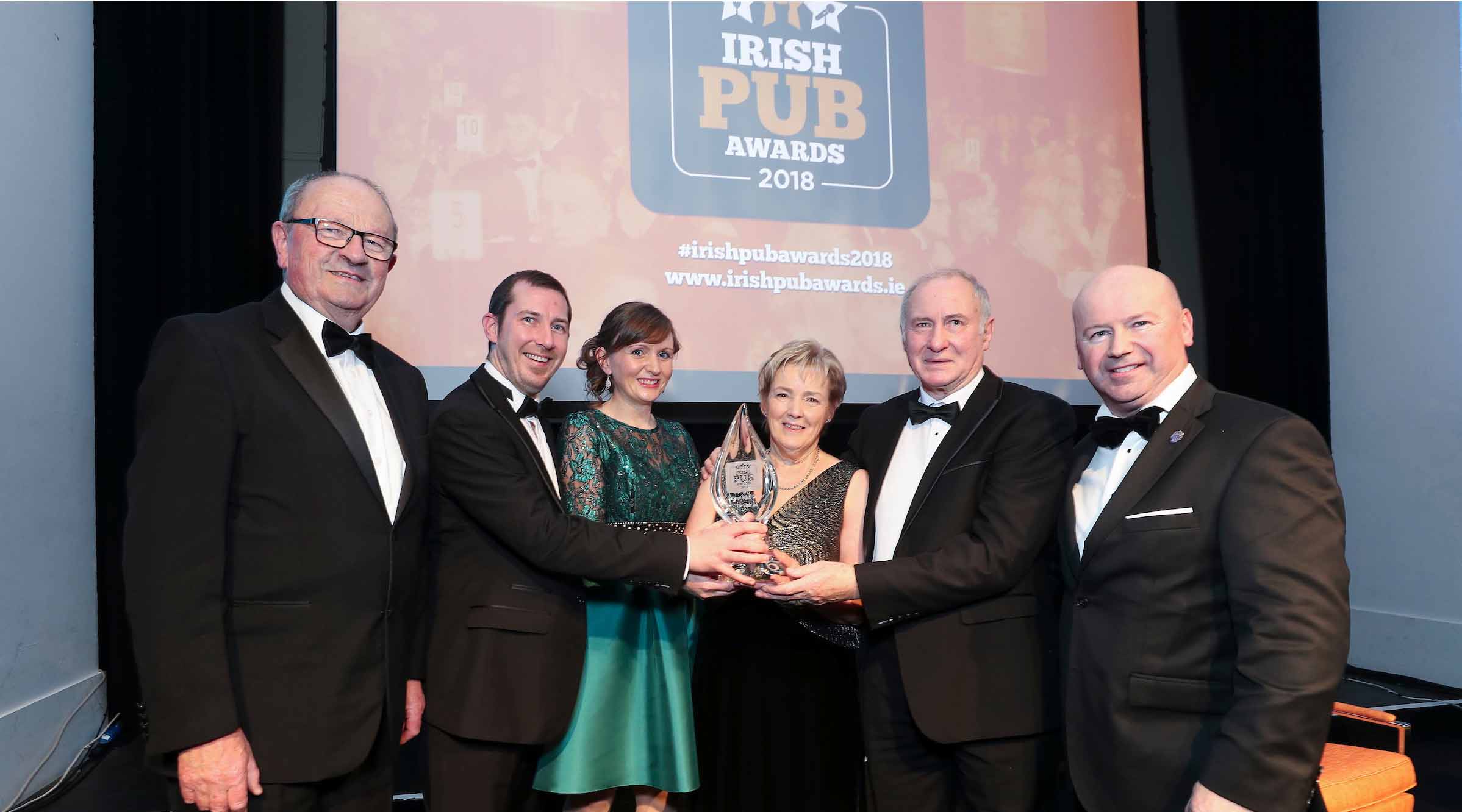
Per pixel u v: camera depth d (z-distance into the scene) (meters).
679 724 1.85
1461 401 3.97
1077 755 1.49
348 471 1.41
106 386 3.16
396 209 3.27
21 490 2.85
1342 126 4.53
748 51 3.67
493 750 1.70
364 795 1.45
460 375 3.29
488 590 1.73
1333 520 1.30
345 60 3.27
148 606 1.25
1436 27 4.07
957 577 1.63
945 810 1.77
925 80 3.90
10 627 2.74
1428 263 4.11
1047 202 4.04
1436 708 3.70
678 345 2.04
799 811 1.86
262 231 3.23
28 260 2.94
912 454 1.91
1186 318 1.57
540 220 3.40
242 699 1.31
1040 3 4.10
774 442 1.96
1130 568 1.43
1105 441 1.57
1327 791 1.90
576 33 3.48
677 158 3.56
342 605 1.38
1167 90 4.33
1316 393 4.56
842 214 3.75
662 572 1.68
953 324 1.81
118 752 3.11
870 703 1.80
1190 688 1.37
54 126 3.13
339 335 1.48
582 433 1.89
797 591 1.67
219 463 1.30
